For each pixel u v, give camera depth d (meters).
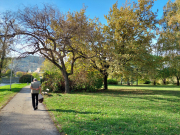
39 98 7.70
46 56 15.07
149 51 18.95
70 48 15.83
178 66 26.09
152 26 19.84
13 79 51.31
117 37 18.92
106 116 6.30
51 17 13.36
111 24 19.86
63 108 7.88
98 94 15.20
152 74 18.33
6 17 12.09
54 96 12.89
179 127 5.15
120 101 10.73
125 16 18.25
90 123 5.33
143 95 14.86
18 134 4.31
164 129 4.89
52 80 17.59
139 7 19.53
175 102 10.96
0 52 11.55
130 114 6.79
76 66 19.86
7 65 13.52
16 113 6.76
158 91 19.70
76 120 5.63
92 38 15.60
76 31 13.70
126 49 17.61
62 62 16.12
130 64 18.80
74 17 14.95
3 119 5.77
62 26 13.65
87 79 18.27
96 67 20.03
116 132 4.49
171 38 22.16
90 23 18.08
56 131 4.59
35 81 7.80
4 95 12.95
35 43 13.34
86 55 16.84
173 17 21.47
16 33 12.08
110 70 16.91
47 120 5.73
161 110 8.25
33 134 4.33
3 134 4.29
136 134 4.39
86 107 8.23
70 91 18.11
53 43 14.70
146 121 5.74
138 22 18.67
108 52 16.80
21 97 12.15
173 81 45.00
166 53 24.11
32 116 6.28
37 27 13.07
